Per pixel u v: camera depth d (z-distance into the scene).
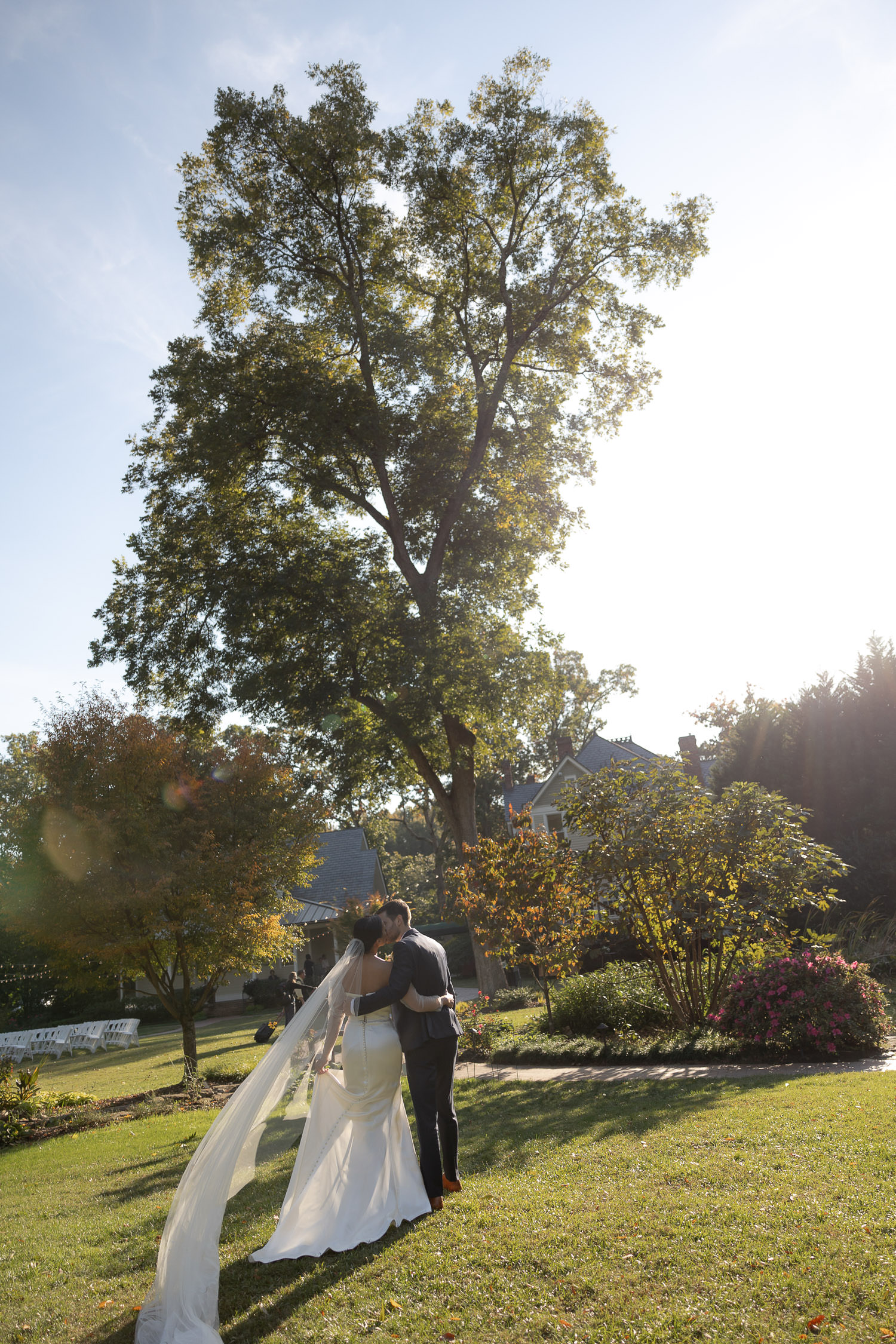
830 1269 3.79
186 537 23.92
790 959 11.25
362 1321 3.83
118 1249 5.45
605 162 24.66
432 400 24.83
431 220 24.72
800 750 23.22
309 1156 4.97
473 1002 20.39
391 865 62.66
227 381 22.52
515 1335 3.55
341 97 23.11
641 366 27.02
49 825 14.13
